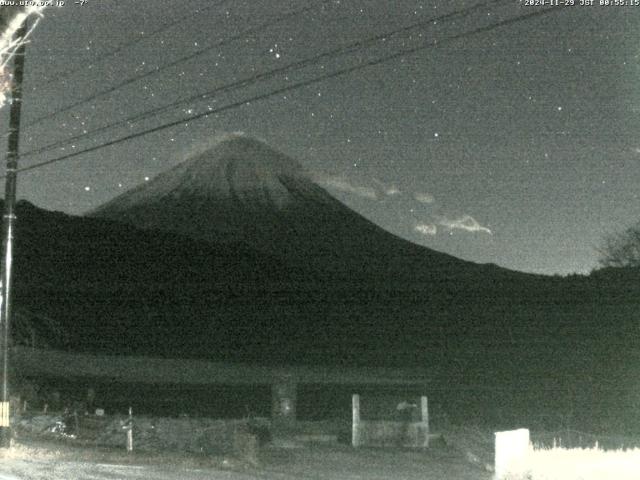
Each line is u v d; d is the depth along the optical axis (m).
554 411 37.16
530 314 48.34
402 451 26.45
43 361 51.25
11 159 21.86
